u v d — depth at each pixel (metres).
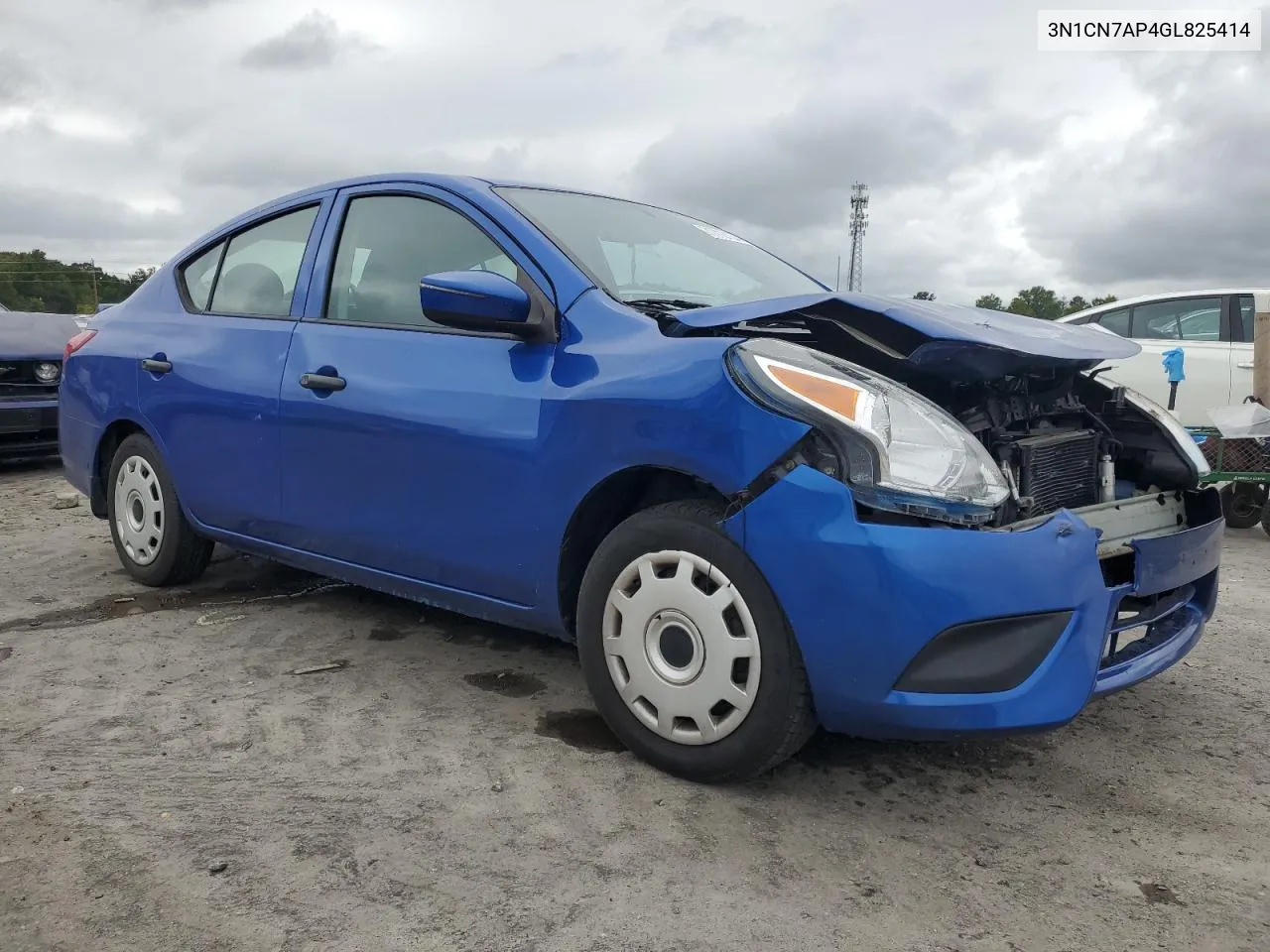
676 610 2.32
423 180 3.11
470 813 2.21
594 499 2.48
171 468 3.73
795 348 2.28
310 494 3.17
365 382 2.96
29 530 5.27
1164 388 8.59
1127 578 2.42
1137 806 2.37
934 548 2.03
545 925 1.80
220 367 3.48
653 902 1.89
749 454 2.15
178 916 1.79
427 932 1.77
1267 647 3.68
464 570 2.79
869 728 2.14
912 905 1.92
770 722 2.20
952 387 2.59
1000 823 2.27
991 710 2.05
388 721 2.72
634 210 3.40
